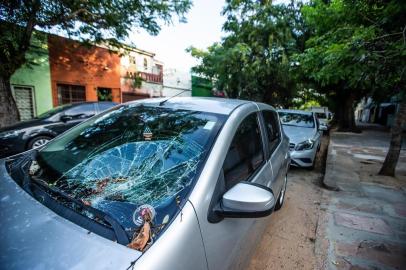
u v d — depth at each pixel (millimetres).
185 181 1314
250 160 1997
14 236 1037
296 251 2654
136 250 961
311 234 3018
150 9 8641
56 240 1000
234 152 1713
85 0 7441
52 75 10531
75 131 2105
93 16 8102
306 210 3711
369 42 3672
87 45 9727
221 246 1331
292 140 5754
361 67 3941
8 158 1976
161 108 2074
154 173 1413
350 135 14438
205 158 1446
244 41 15461
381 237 2881
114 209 1169
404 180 5031
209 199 1279
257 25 14781
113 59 13234
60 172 1533
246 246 1789
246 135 2020
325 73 4418
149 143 1665
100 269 881
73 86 11523
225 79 16250
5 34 6309
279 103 20469
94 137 1892
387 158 5375
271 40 14117
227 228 1413
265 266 2404
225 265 1392
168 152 1550
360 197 4125
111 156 1621
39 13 7125
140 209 1146
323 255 2555
